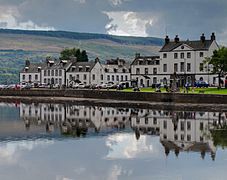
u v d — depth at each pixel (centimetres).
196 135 5666
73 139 5372
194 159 4200
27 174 3697
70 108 10369
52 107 10756
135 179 3544
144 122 7212
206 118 7631
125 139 5391
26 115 8669
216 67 12875
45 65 19750
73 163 4050
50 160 4169
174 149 4703
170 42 16062
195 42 15400
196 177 3562
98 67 18538
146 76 16412
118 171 3762
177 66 15450
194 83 13825
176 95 10562
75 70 18788
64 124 7038
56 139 5366
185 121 7238
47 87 16562
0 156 4322
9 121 7506
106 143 5081
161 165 3966
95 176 3638
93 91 13362
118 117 8081
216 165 3950
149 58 16675
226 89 12275
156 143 5084
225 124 6769
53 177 3612
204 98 10044
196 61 15100
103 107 10450
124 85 16800
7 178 3578
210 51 15012
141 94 11538
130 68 18538
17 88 15900
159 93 10969
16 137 5512
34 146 4866
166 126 6631
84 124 7031
